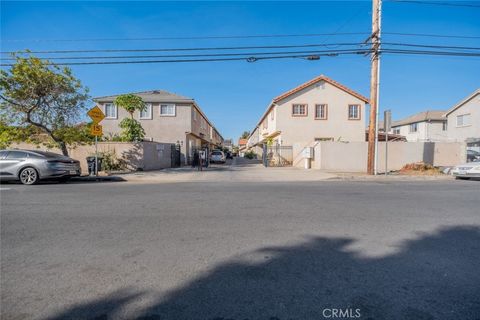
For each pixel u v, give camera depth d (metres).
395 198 8.23
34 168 11.32
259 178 14.16
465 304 2.72
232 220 5.72
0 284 3.11
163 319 2.49
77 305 2.71
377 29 13.71
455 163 20.03
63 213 6.31
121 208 6.82
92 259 3.80
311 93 26.25
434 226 5.33
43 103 14.45
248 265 3.61
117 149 17.83
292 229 5.12
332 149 19.06
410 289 3.00
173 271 3.44
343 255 3.94
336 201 7.73
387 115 14.28
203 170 18.95
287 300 2.79
